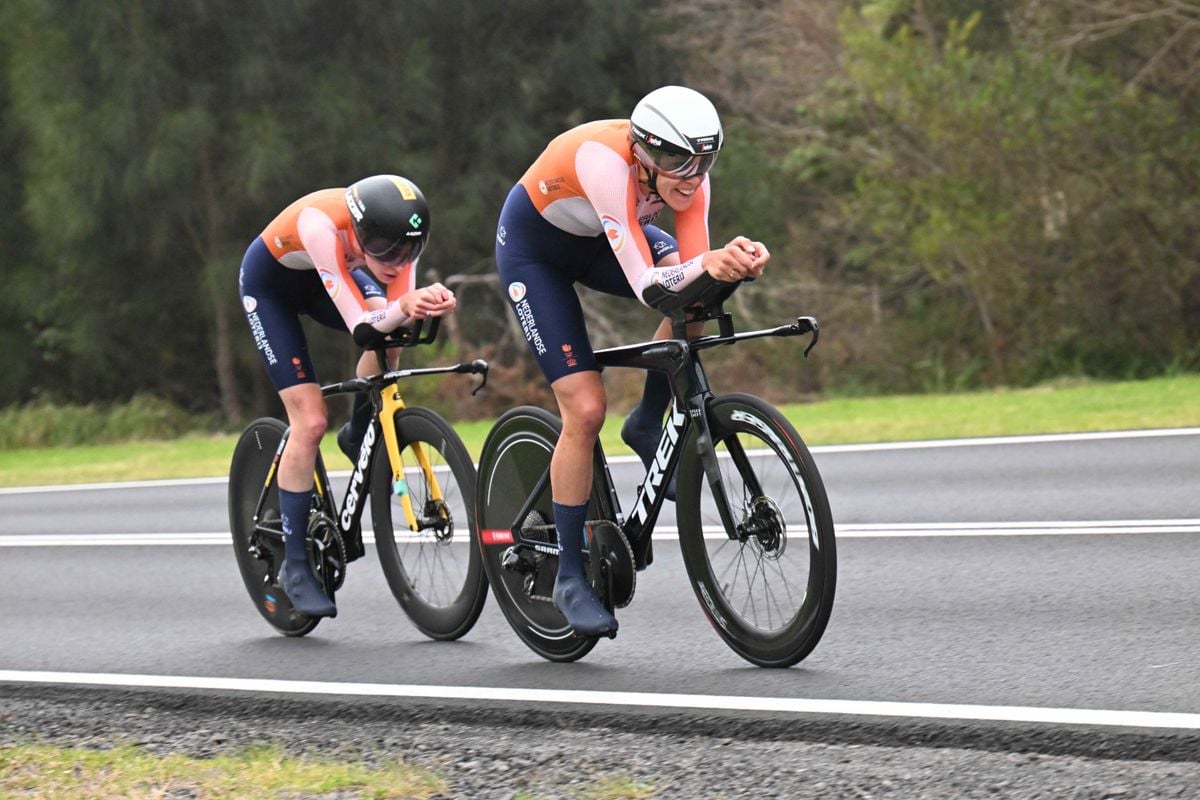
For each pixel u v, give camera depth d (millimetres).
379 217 10859
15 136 56875
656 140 9234
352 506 11969
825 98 47719
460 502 11438
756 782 7516
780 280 47812
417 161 50844
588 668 10359
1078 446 20734
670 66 53281
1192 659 9430
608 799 7363
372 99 51844
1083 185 40656
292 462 11875
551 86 52688
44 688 10828
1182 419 23234
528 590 10797
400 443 11688
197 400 59438
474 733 8906
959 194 41938
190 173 49812
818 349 45219
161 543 18125
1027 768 7484
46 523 21297
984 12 47562
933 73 42594
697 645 10859
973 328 44469
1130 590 11703
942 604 11688
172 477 26938
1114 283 41031
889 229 44125
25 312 56562
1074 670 9344
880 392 44156
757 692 9273
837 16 47156
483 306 53219
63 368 59844
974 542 14281
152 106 49656
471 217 51156
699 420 9797
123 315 56906
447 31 52406
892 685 9250
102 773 8266
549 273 10219
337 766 8117
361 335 11039
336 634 12227
